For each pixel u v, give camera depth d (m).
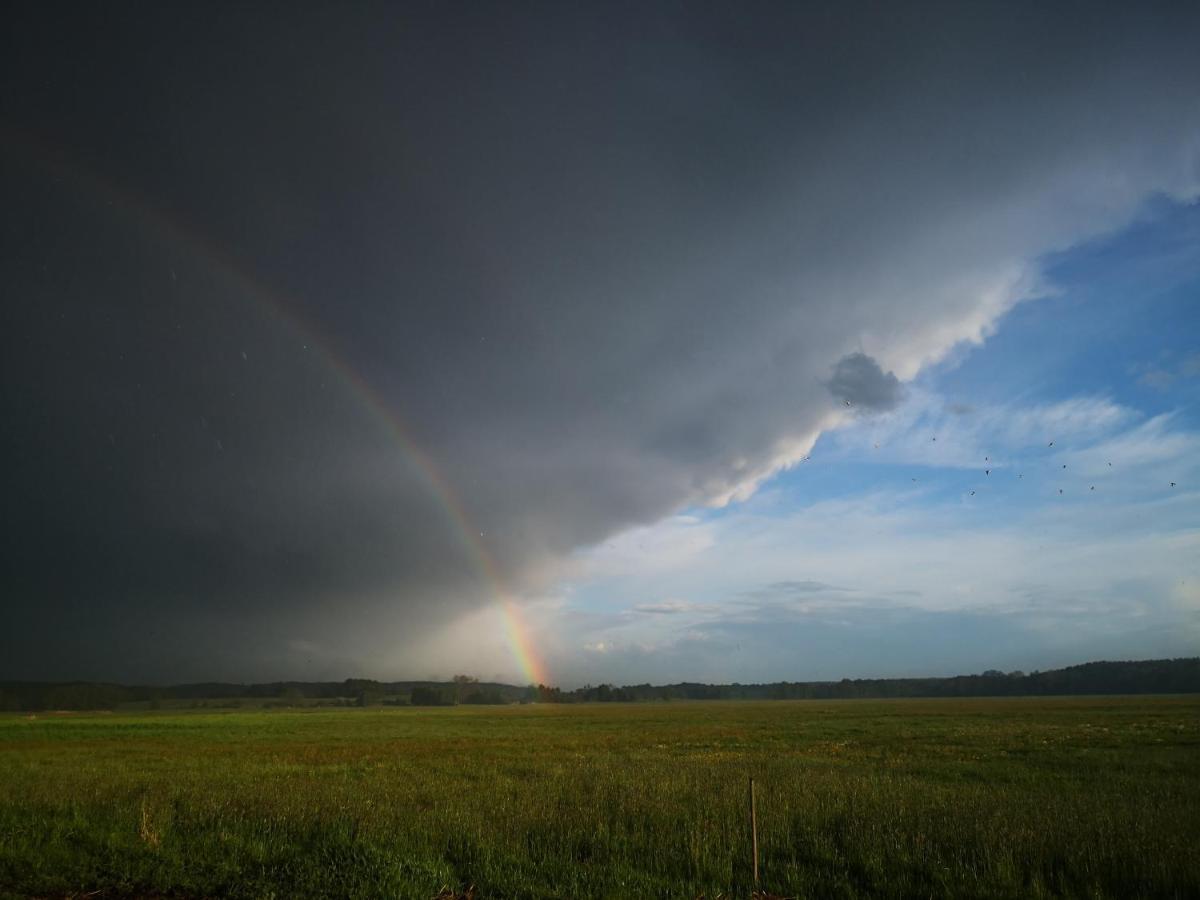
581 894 9.96
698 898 9.96
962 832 12.57
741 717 81.88
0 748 43.22
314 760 32.78
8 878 11.27
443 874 10.86
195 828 14.11
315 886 10.57
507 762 29.81
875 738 42.06
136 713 140.62
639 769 24.08
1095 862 10.85
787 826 13.52
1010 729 47.22
